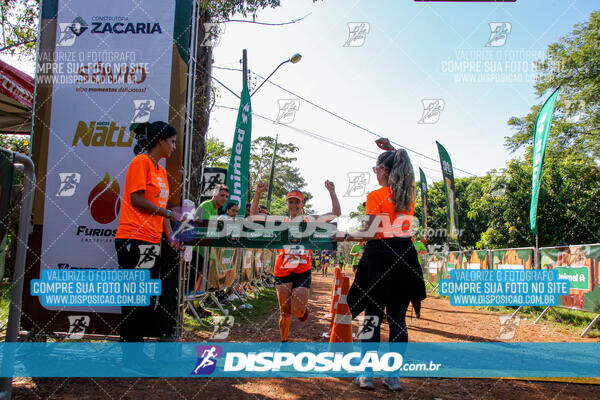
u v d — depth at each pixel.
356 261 7.93
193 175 6.96
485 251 9.51
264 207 7.26
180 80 3.65
